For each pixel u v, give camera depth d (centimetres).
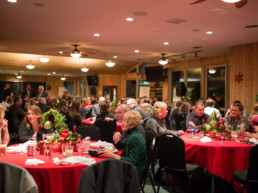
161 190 399
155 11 495
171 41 762
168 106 1281
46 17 548
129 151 290
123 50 923
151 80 1294
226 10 486
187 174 345
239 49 809
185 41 759
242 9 479
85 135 416
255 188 341
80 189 172
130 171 180
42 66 1529
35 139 337
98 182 177
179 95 1133
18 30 664
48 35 714
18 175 167
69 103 919
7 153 299
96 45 839
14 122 726
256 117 461
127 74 1716
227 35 682
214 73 1058
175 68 1249
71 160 256
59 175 243
